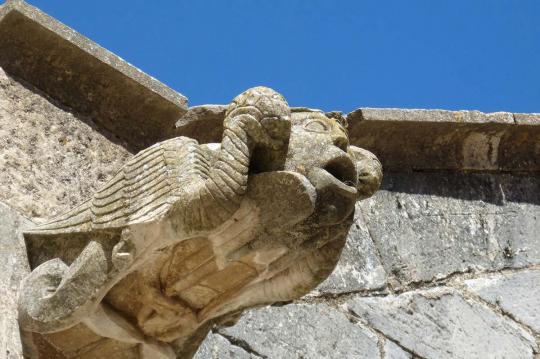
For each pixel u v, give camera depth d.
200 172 5.98
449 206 9.00
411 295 8.57
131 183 6.08
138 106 7.58
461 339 8.58
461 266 8.84
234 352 7.72
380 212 8.74
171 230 5.94
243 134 5.89
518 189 9.30
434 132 8.89
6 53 7.30
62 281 6.25
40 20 7.23
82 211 6.39
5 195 6.93
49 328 6.27
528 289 8.95
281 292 6.29
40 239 6.65
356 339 8.22
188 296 6.34
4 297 6.54
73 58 7.37
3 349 6.40
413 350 8.39
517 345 8.72
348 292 8.37
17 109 7.22
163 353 6.45
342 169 6.07
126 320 6.37
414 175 8.97
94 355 6.50
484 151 9.17
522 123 9.14
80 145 7.36
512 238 9.09
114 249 6.06
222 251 6.09
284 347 7.93
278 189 5.93
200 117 7.75
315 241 6.13
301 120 6.14
